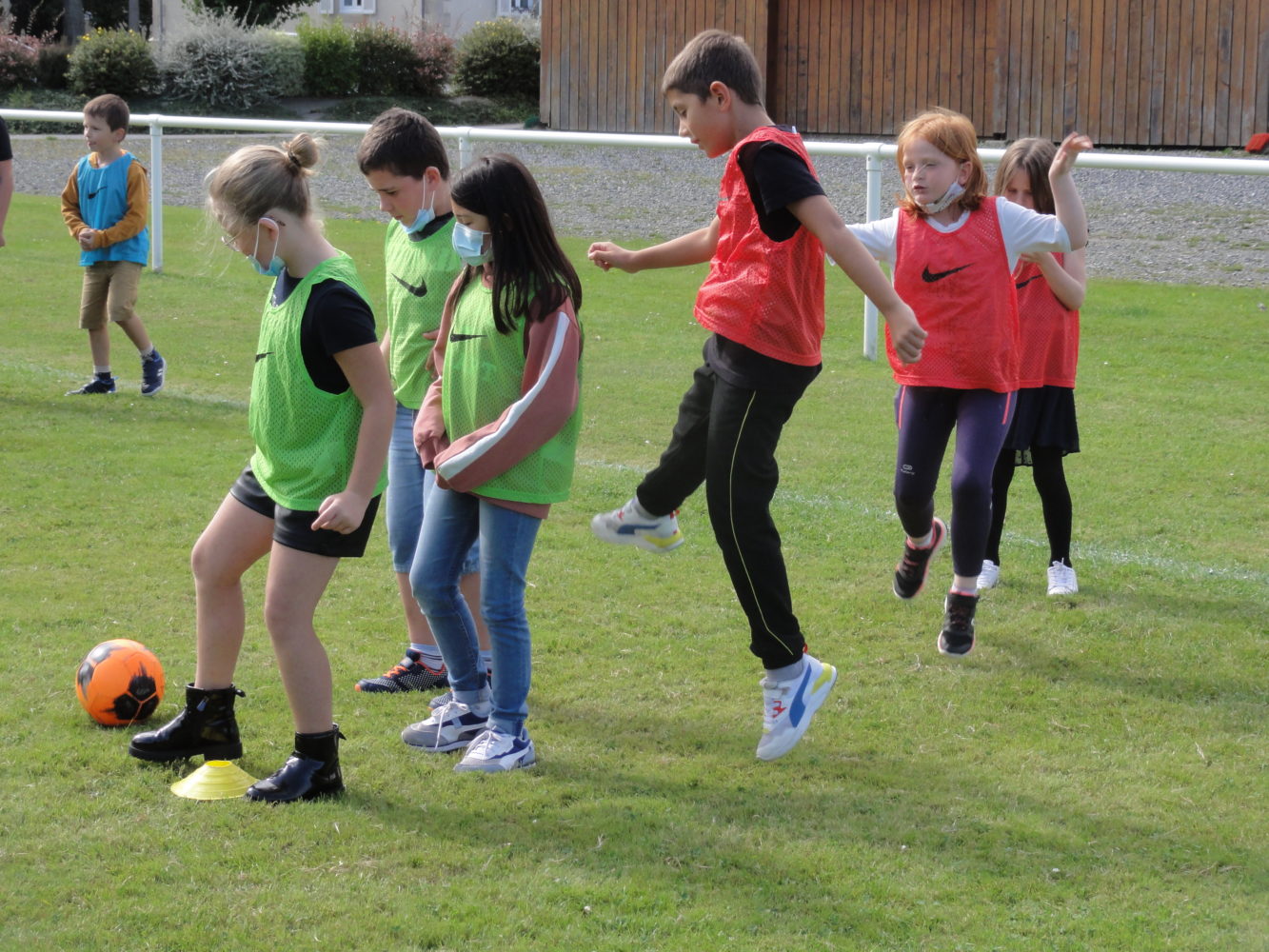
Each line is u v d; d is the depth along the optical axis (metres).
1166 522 5.95
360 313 3.14
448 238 3.91
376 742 3.72
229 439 7.14
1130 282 12.15
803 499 6.27
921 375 4.25
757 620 3.58
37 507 5.84
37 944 2.67
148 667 3.78
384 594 4.97
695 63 3.45
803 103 21.86
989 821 3.29
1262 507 6.15
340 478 3.22
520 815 3.29
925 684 4.18
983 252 4.13
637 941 2.73
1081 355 9.44
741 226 3.42
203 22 28.34
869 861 3.08
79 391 8.02
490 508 3.45
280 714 3.87
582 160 19.19
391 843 3.12
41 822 3.18
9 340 9.52
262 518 3.38
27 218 15.19
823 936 2.77
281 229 3.13
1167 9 18.89
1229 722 3.90
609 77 22.58
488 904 2.86
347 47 28.03
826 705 4.01
